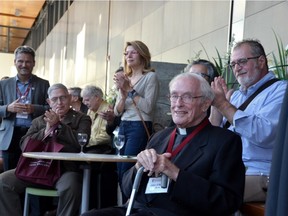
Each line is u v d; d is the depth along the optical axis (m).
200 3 5.75
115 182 3.80
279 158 1.27
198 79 2.08
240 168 1.92
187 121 2.05
